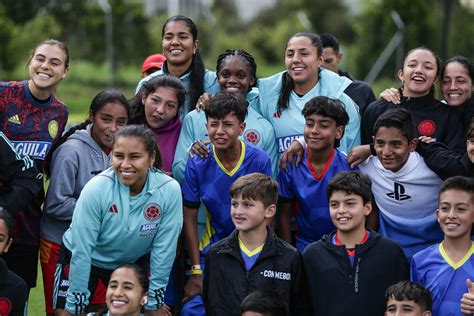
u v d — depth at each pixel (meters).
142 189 5.53
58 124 6.21
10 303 5.39
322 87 6.52
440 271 5.35
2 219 5.38
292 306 5.41
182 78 6.84
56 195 5.93
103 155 6.11
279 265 5.37
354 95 7.52
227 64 6.48
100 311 5.75
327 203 5.94
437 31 35.69
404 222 5.84
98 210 5.44
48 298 6.13
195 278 5.96
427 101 6.45
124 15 35.12
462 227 5.30
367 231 5.46
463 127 6.40
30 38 32.38
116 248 5.58
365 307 5.27
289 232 6.14
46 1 33.47
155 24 40.59
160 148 6.34
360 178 5.42
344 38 45.44
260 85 6.58
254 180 5.39
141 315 5.57
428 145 5.88
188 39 6.80
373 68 35.06
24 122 6.07
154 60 8.34
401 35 35.38
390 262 5.35
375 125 5.82
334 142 5.98
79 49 34.66
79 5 34.16
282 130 6.46
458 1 37.38
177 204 5.58
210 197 6.00
